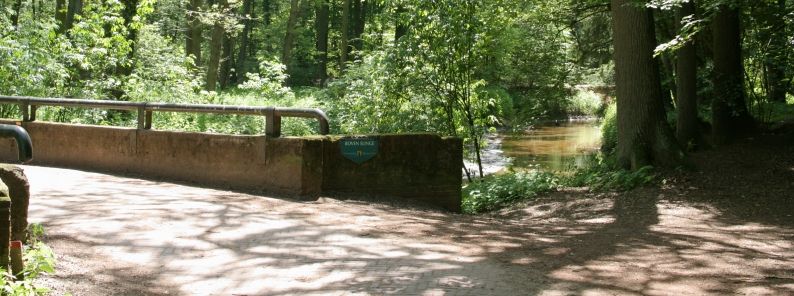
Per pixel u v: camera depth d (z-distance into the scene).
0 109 15.80
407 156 10.62
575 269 6.64
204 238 7.16
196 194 9.52
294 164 9.71
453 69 16.67
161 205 8.57
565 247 7.74
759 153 15.69
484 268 6.47
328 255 6.75
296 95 32.19
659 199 12.22
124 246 6.70
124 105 11.47
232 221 7.95
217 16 25.53
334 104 22.97
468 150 17.89
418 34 16.69
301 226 7.91
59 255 6.18
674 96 24.38
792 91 21.02
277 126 10.04
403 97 17.16
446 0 16.28
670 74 24.00
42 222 7.26
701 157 15.56
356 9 51.34
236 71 52.38
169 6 29.84
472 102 17.41
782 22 17.67
